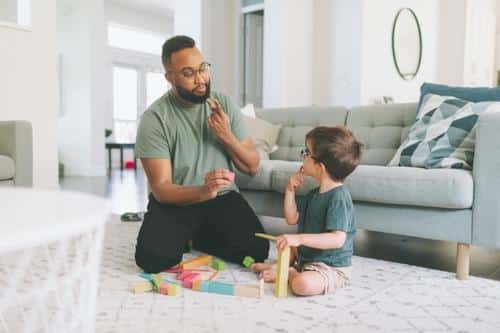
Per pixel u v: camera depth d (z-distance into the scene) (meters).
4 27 3.37
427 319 1.24
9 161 2.35
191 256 1.92
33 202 0.61
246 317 1.24
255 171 1.90
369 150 2.41
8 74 3.40
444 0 5.86
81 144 6.69
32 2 3.53
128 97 9.29
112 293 1.42
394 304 1.36
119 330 1.14
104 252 1.92
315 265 1.50
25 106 3.51
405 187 1.69
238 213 1.83
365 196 1.80
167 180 1.69
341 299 1.40
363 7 4.49
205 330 1.15
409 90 5.32
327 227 1.49
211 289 1.45
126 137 9.30
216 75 5.27
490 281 1.60
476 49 6.15
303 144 2.66
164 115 1.76
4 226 0.44
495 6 6.73
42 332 0.62
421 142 2.00
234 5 5.43
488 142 1.57
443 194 1.61
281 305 1.34
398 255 2.02
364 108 2.55
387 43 4.88
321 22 4.82
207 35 5.09
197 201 1.60
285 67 4.61
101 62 6.67
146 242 1.62
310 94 4.91
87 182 5.54
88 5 6.43
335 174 1.55
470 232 1.61
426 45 5.61
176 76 1.69
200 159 1.79
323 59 4.82
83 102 6.61
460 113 1.95
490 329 1.18
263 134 2.70
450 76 5.89
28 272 0.96
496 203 1.56
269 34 4.65
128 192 4.47
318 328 1.17
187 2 5.11
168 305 1.33
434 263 1.88
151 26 9.52
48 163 3.66
